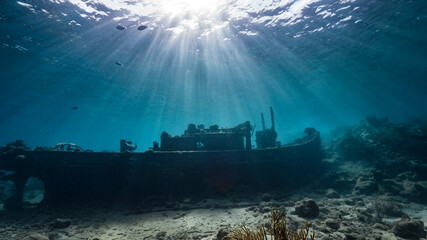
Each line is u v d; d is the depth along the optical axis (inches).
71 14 587.5
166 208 378.3
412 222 227.9
